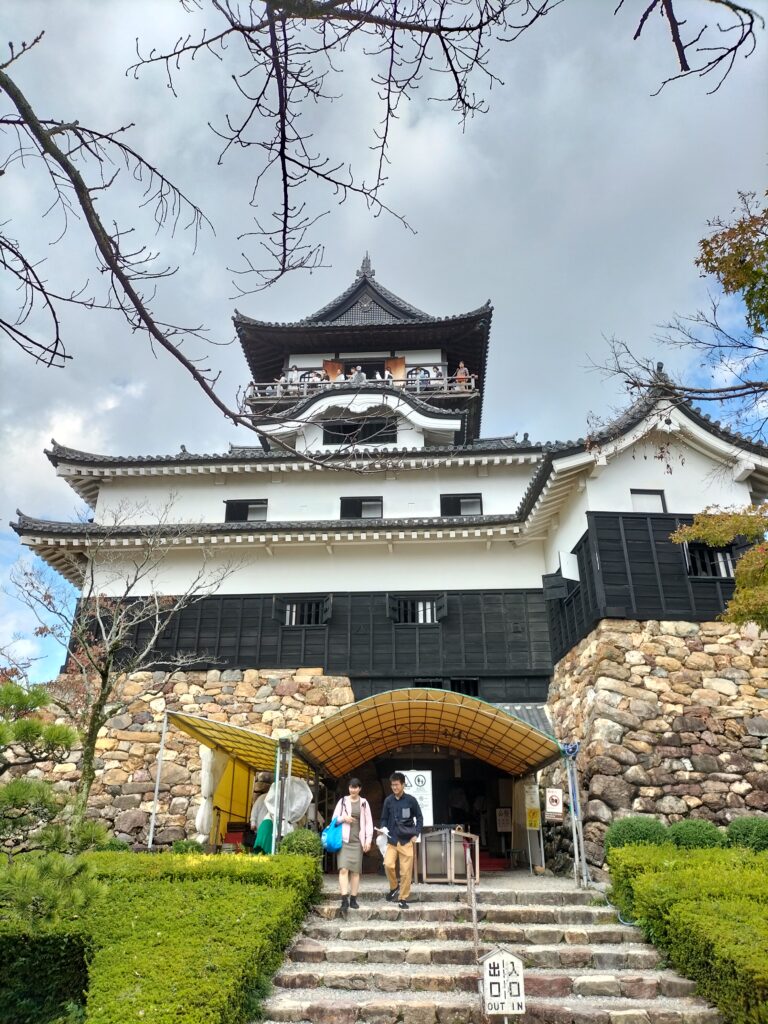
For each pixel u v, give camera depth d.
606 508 13.97
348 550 17.72
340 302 28.22
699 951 7.11
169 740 15.91
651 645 12.97
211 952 6.78
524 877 12.66
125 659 16.70
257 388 24.38
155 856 10.09
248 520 19.81
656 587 13.38
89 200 3.26
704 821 10.88
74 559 17.70
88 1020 5.60
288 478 20.00
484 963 6.16
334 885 11.30
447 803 17.42
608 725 12.30
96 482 19.97
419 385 24.11
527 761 13.77
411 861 9.66
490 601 17.08
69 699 15.77
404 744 15.47
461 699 11.69
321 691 16.22
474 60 3.39
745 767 12.13
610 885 10.26
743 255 5.82
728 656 12.98
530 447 19.00
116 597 17.20
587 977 7.46
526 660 16.48
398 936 8.66
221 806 14.54
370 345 27.05
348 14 3.14
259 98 3.30
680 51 3.01
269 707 16.12
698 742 12.30
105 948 7.07
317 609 17.34
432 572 17.44
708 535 9.87
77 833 6.50
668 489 14.24
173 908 8.04
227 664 16.64
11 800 6.16
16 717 6.61
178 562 17.81
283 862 9.55
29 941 7.43
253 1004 6.73
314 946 8.23
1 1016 7.11
